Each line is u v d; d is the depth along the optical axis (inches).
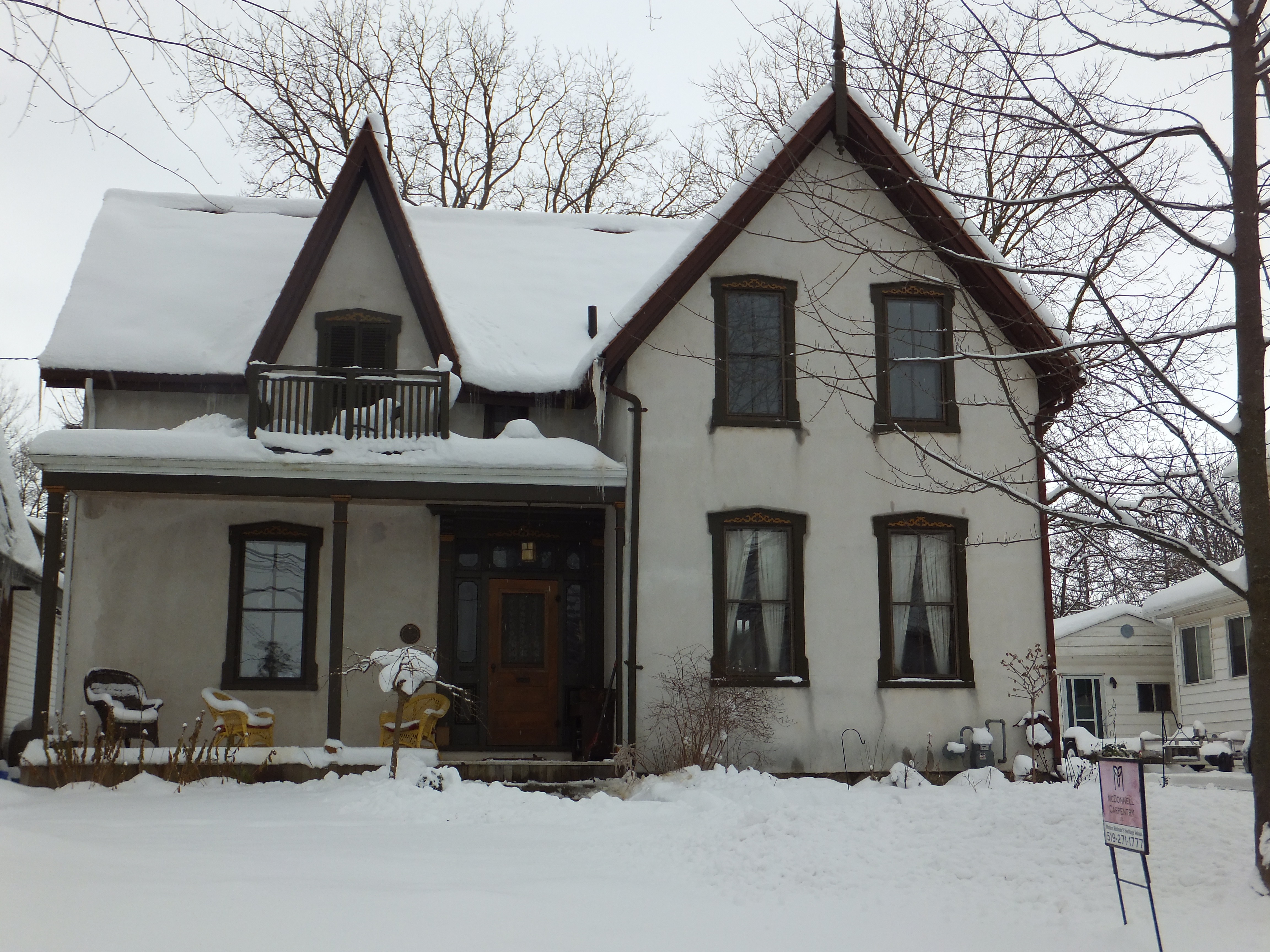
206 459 565.9
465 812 421.7
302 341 666.2
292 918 214.4
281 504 644.1
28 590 783.1
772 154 622.2
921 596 622.2
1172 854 295.0
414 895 248.1
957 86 433.7
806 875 298.7
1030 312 515.8
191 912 211.2
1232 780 685.9
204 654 623.5
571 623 666.2
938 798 392.8
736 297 634.2
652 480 608.4
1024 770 583.2
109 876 237.9
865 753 596.4
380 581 645.9
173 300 698.2
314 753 548.7
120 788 506.0
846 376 600.7
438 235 799.1
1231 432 301.0
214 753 557.3
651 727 583.2
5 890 213.0
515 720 650.8
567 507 664.4
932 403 634.2
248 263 738.8
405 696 561.9
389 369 615.2
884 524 619.2
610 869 312.7
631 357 619.5
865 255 623.5
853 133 639.8
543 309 740.0
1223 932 239.6
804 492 618.2
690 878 301.9
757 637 608.1
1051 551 824.3
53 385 647.1
